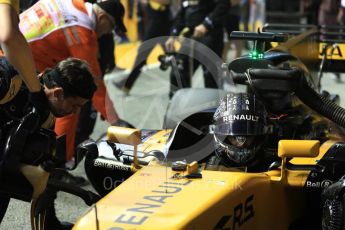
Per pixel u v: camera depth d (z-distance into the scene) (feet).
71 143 28.43
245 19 69.31
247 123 19.10
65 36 27.25
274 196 18.81
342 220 17.08
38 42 27.22
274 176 19.11
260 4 70.23
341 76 58.13
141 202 16.42
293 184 19.20
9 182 16.48
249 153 19.21
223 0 40.96
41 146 16.69
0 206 19.15
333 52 34.35
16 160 16.40
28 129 16.62
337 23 62.59
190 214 15.75
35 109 16.99
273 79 21.88
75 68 17.52
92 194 17.99
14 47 16.21
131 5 63.93
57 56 27.61
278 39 24.50
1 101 17.15
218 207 16.42
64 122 27.94
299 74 21.90
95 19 28.73
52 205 20.85
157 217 15.65
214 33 40.98
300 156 18.51
